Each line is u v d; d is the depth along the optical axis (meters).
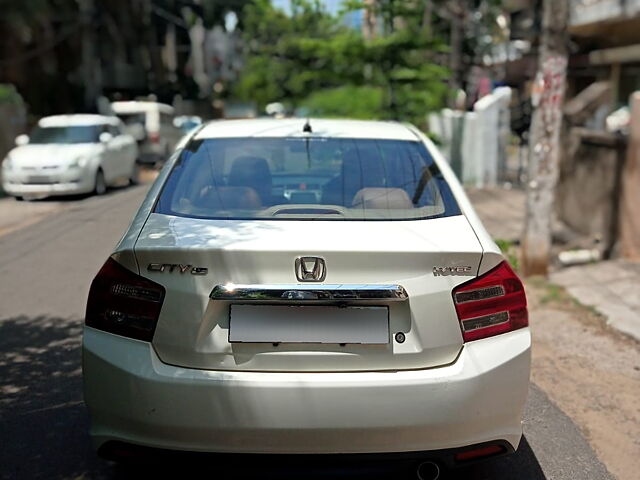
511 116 15.05
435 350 2.66
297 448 2.61
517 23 14.96
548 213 6.84
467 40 23.98
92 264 7.62
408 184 3.51
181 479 3.25
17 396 4.17
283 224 3.00
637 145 7.20
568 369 4.75
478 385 2.64
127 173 15.69
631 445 3.71
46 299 6.22
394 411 2.59
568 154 9.32
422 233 2.92
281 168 3.62
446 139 14.49
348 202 3.36
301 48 12.30
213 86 51.56
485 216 11.01
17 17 22.02
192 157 3.70
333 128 4.09
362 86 12.31
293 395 2.57
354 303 2.64
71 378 4.45
